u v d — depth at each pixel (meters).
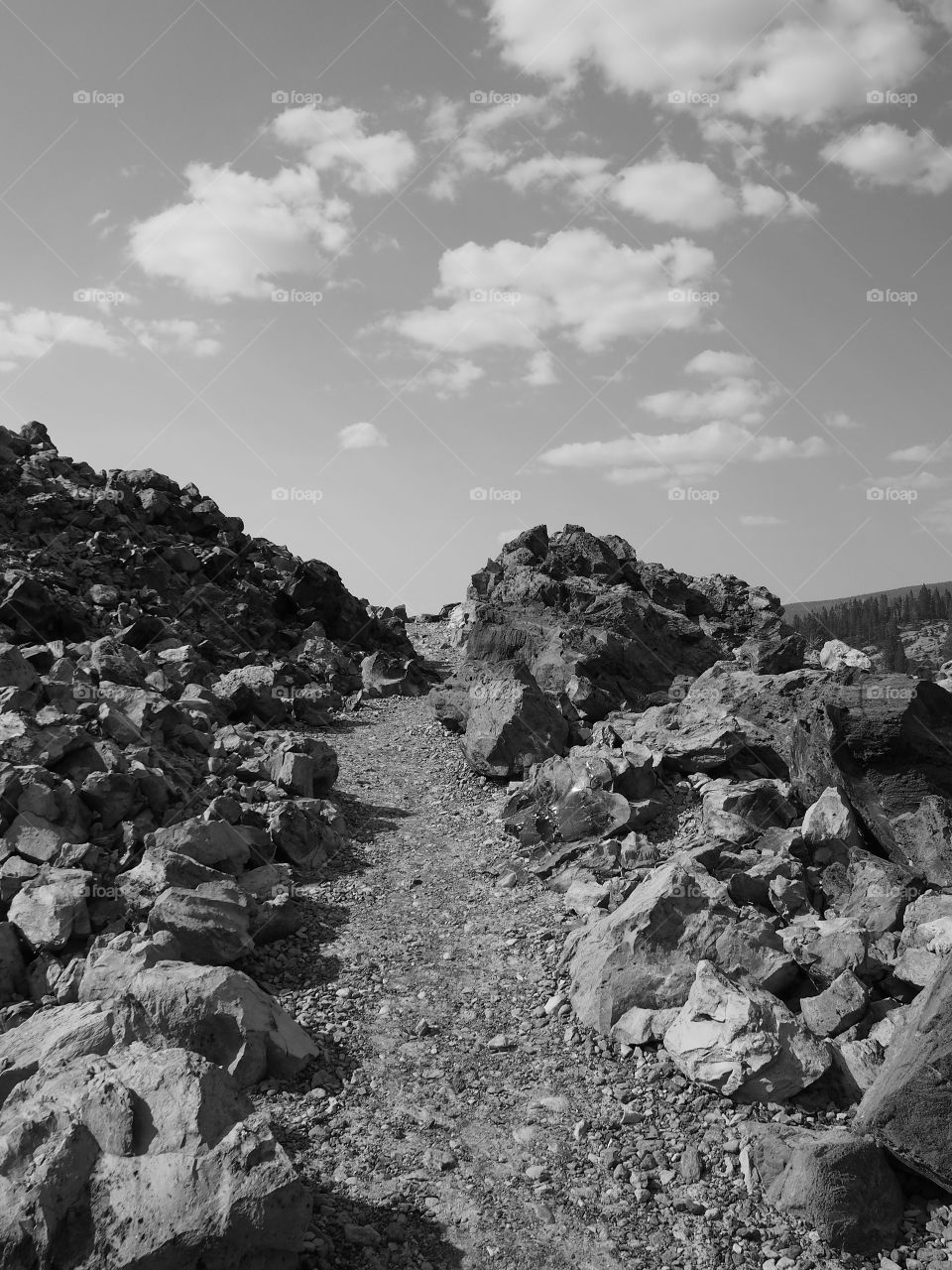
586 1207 8.92
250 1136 7.46
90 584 32.25
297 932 14.32
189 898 13.20
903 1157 8.95
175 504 41.00
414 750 25.02
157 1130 7.45
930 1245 8.53
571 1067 11.10
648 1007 11.62
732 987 11.01
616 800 17.27
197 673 27.89
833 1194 8.66
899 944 12.38
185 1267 6.95
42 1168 7.01
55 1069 8.70
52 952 12.58
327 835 17.58
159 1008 10.30
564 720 21.80
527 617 28.81
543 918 14.85
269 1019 10.95
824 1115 10.04
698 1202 8.96
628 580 36.66
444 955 13.87
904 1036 9.99
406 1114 10.23
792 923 13.25
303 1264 7.87
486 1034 11.88
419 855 17.67
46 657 22.72
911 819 15.68
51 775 15.27
